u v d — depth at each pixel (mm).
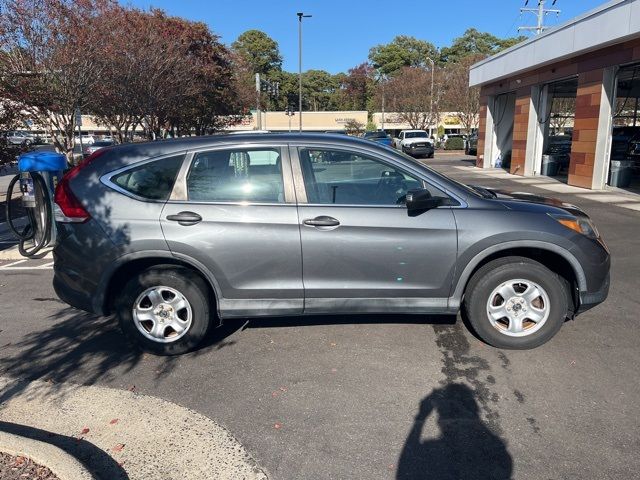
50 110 12656
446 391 3623
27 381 3885
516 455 2930
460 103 44531
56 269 4262
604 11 13672
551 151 20781
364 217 4043
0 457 2814
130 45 15289
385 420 3291
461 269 4098
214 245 4027
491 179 19344
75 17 12633
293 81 89688
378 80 86625
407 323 4828
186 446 3049
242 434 3162
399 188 4164
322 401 3527
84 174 4191
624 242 8070
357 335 4590
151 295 4176
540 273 4117
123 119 18500
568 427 3178
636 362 4008
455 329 4676
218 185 4133
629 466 2818
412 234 4047
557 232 4066
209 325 4305
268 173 4137
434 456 2936
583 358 4082
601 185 15086
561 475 2760
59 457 2762
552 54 16719
